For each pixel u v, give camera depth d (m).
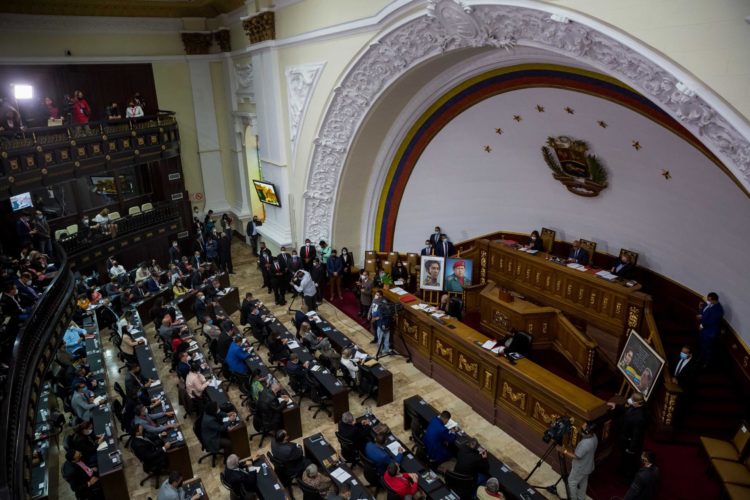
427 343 11.79
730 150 6.25
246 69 18.44
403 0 10.65
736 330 9.84
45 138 14.18
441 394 11.16
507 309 12.42
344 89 13.84
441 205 17.16
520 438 9.59
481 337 10.60
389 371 10.94
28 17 16.41
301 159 16.38
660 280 11.88
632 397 8.24
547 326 12.04
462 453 7.64
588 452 7.59
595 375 11.09
